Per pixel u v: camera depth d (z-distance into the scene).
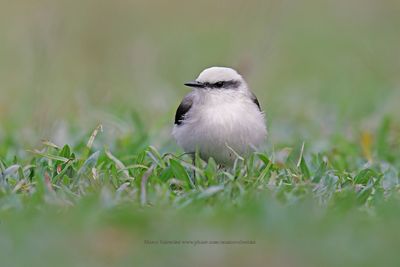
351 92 26.34
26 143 18.78
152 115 22.14
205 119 15.62
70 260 11.30
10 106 24.52
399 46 30.86
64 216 12.61
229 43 32.62
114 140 18.42
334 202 13.46
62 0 32.38
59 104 23.48
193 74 29.62
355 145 19.02
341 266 11.00
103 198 12.90
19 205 12.99
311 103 24.45
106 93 24.22
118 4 35.22
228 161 16.02
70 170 14.96
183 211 12.89
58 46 25.22
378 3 33.03
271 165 14.94
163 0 36.56
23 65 28.31
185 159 17.16
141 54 28.19
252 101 16.05
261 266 11.31
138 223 12.34
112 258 11.41
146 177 13.89
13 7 33.00
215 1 36.66
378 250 11.30
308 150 18.23
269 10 27.11
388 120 19.09
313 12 35.69
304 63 31.31
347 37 32.59
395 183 15.20
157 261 11.34
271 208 12.42
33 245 11.59
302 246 11.62
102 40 32.84
